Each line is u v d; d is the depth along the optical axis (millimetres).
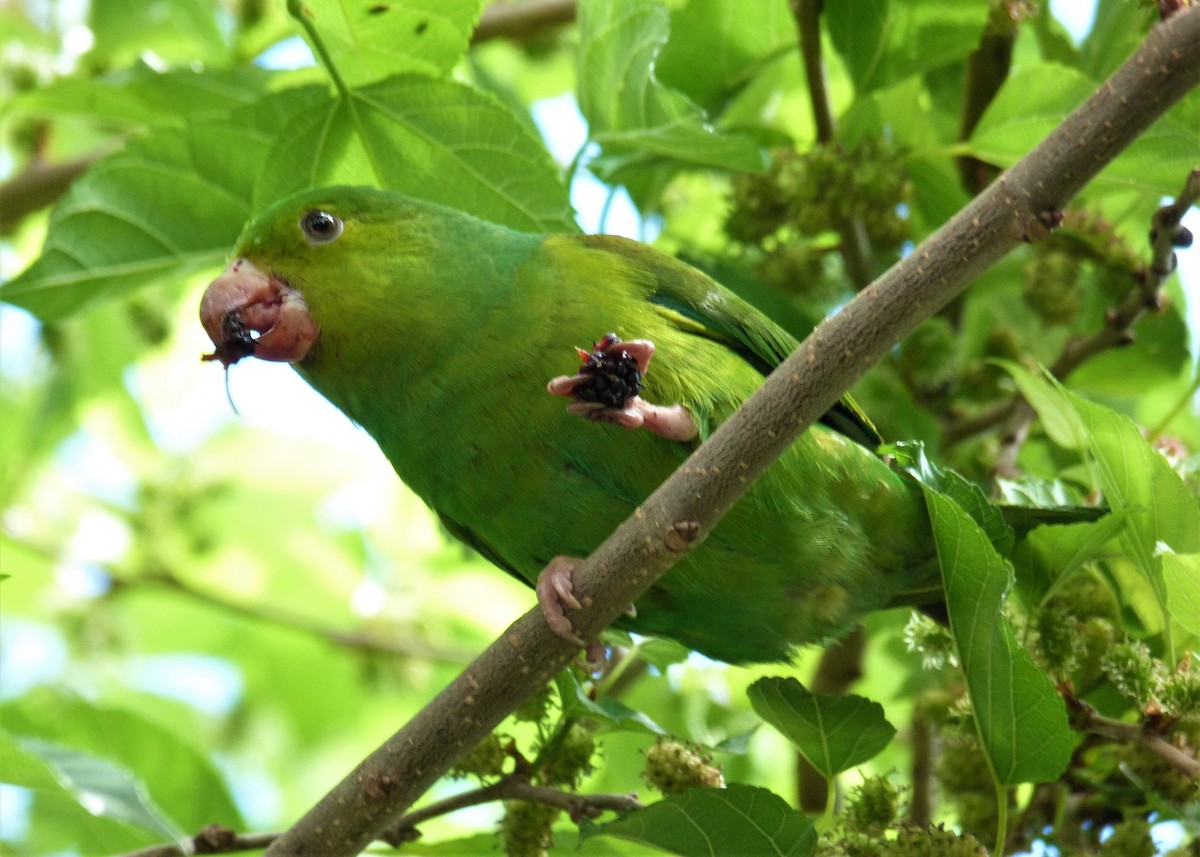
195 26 12195
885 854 6703
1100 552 7516
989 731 6645
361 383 7910
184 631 15406
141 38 12195
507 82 12750
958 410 10469
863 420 8250
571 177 9008
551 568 7320
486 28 11867
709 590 7809
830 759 7117
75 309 9055
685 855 6707
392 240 7902
